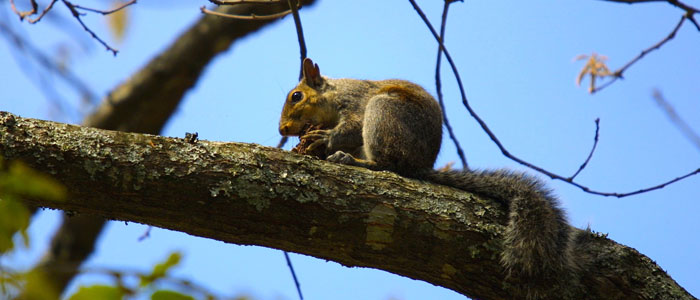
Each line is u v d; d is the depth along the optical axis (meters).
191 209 7.80
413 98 11.02
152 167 7.66
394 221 8.18
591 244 8.90
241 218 7.91
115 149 7.65
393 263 8.34
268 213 7.93
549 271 8.45
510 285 8.40
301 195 8.00
